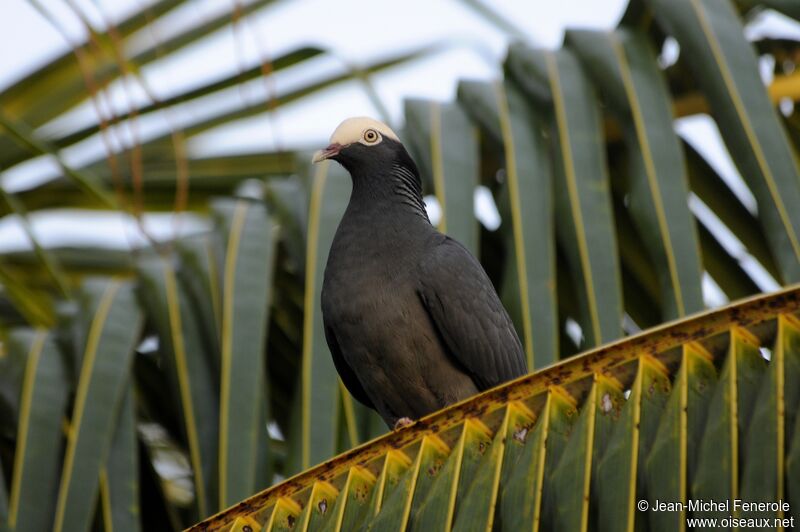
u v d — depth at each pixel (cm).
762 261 1149
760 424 641
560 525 645
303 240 1127
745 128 1058
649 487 645
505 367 1143
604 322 960
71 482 927
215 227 1128
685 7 1143
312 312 1007
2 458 1045
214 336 1043
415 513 696
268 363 1137
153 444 1163
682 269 988
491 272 1196
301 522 710
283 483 733
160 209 1466
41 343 1064
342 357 1148
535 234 1027
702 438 653
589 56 1156
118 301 1072
